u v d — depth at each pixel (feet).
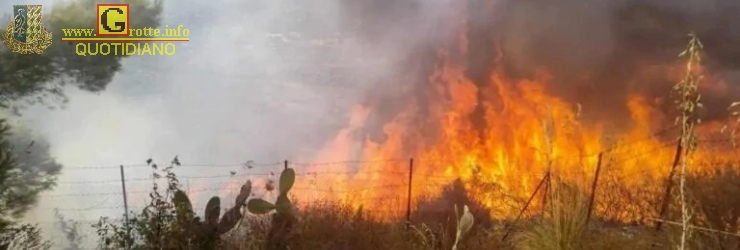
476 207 26.27
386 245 22.21
